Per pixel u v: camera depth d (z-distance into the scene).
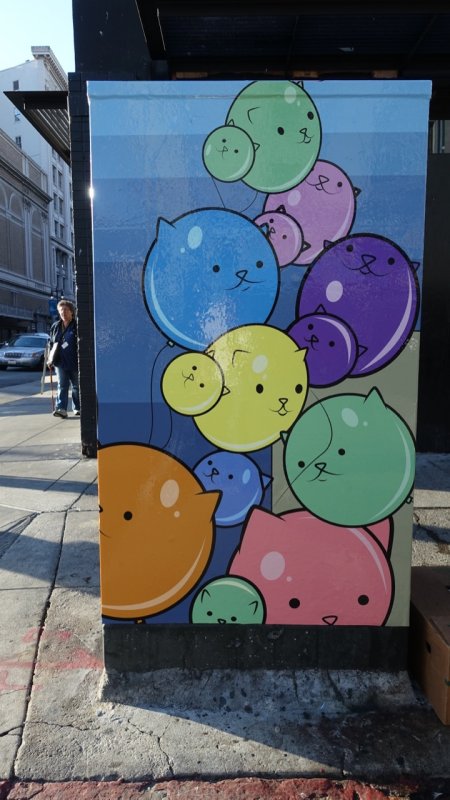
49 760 2.22
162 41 3.69
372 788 2.10
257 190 2.36
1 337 56.84
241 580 2.55
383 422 2.46
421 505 4.80
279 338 2.42
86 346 6.46
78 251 6.09
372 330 2.42
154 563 2.54
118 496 2.51
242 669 2.60
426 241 6.10
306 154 2.35
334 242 2.38
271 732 2.35
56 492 5.35
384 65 3.94
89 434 6.62
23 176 60.47
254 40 3.66
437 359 6.30
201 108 2.34
